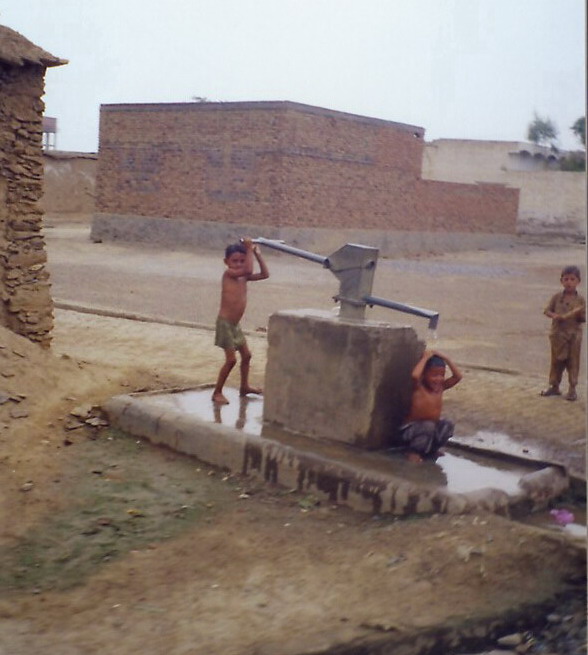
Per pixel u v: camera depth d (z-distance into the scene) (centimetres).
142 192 2964
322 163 2811
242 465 687
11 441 725
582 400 939
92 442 748
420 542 551
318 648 449
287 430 717
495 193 3662
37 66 890
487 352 1280
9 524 599
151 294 1767
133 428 766
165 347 1123
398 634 464
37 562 546
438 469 647
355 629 468
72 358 911
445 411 870
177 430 732
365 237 3023
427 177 5244
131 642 454
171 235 2911
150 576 528
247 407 788
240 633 463
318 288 2023
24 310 908
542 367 1169
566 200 4353
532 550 535
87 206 4206
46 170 4025
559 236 4369
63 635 460
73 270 2155
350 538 571
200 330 1288
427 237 3312
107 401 796
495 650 463
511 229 3788
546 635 473
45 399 804
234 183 2772
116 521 604
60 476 680
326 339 693
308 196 2780
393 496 604
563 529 578
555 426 828
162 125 2895
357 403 679
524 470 659
